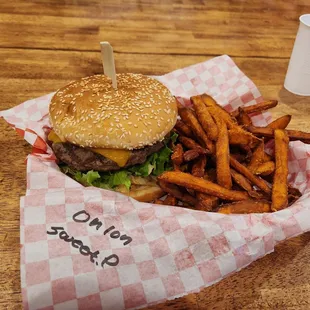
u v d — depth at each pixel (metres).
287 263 0.26
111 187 0.29
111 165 0.28
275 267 0.25
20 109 0.34
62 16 0.55
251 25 0.57
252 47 0.52
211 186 0.27
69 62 0.45
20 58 0.45
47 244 0.23
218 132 0.30
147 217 0.25
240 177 0.28
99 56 0.47
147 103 0.29
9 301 0.22
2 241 0.26
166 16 0.58
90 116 0.28
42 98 0.35
